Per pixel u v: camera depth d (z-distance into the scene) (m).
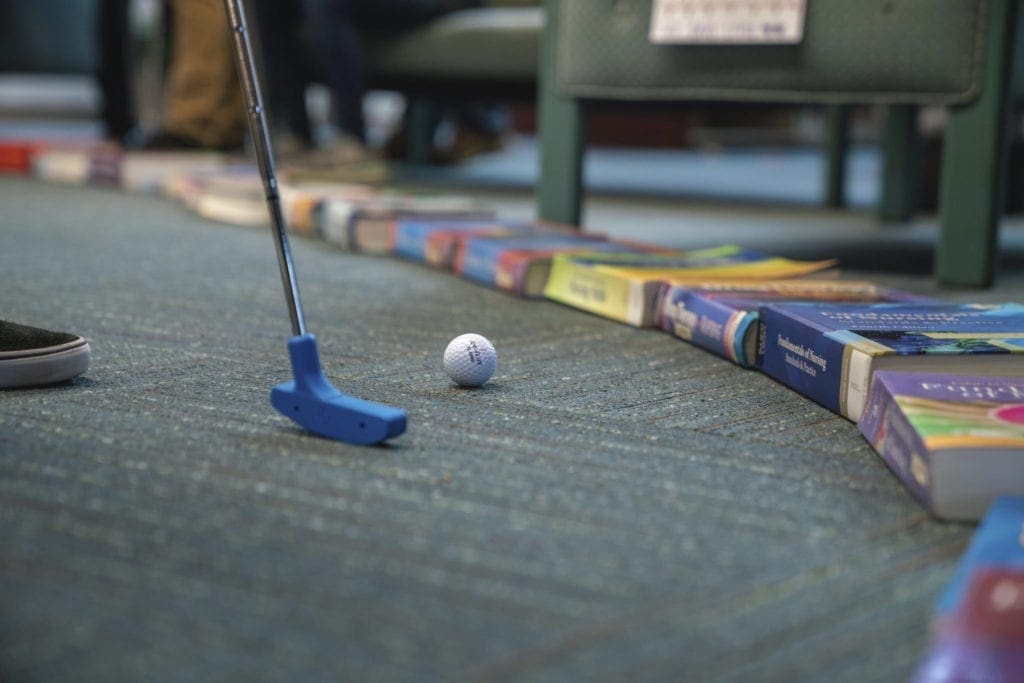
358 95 3.46
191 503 0.89
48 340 1.23
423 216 2.37
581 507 0.90
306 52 3.61
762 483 0.97
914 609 0.73
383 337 1.53
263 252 2.29
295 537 0.83
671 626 0.70
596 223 2.95
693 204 3.56
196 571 0.77
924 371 1.13
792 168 5.49
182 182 3.18
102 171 3.66
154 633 0.68
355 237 2.31
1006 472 0.88
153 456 1.00
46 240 2.37
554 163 2.38
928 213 3.47
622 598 0.74
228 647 0.66
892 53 1.95
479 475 0.97
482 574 0.77
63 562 0.77
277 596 0.73
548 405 1.20
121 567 0.77
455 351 1.26
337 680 0.63
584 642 0.68
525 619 0.70
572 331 1.60
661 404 1.22
